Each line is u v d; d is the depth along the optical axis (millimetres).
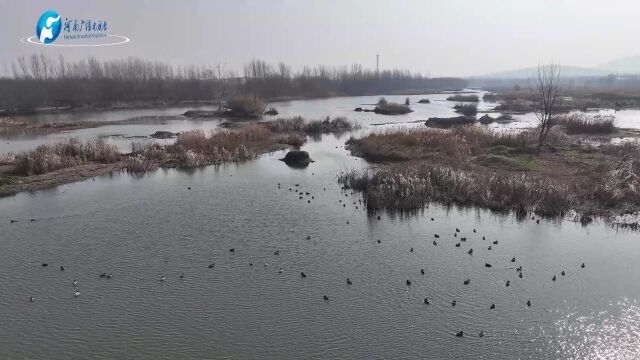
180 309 13898
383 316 13430
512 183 24047
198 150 37906
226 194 26281
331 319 13289
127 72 136000
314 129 54312
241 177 30656
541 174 27812
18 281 15719
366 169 31656
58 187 28094
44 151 33656
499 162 30906
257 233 20016
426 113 80375
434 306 13945
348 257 17453
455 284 15273
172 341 12336
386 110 80250
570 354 11688
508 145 37531
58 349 12031
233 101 77875
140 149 38875
